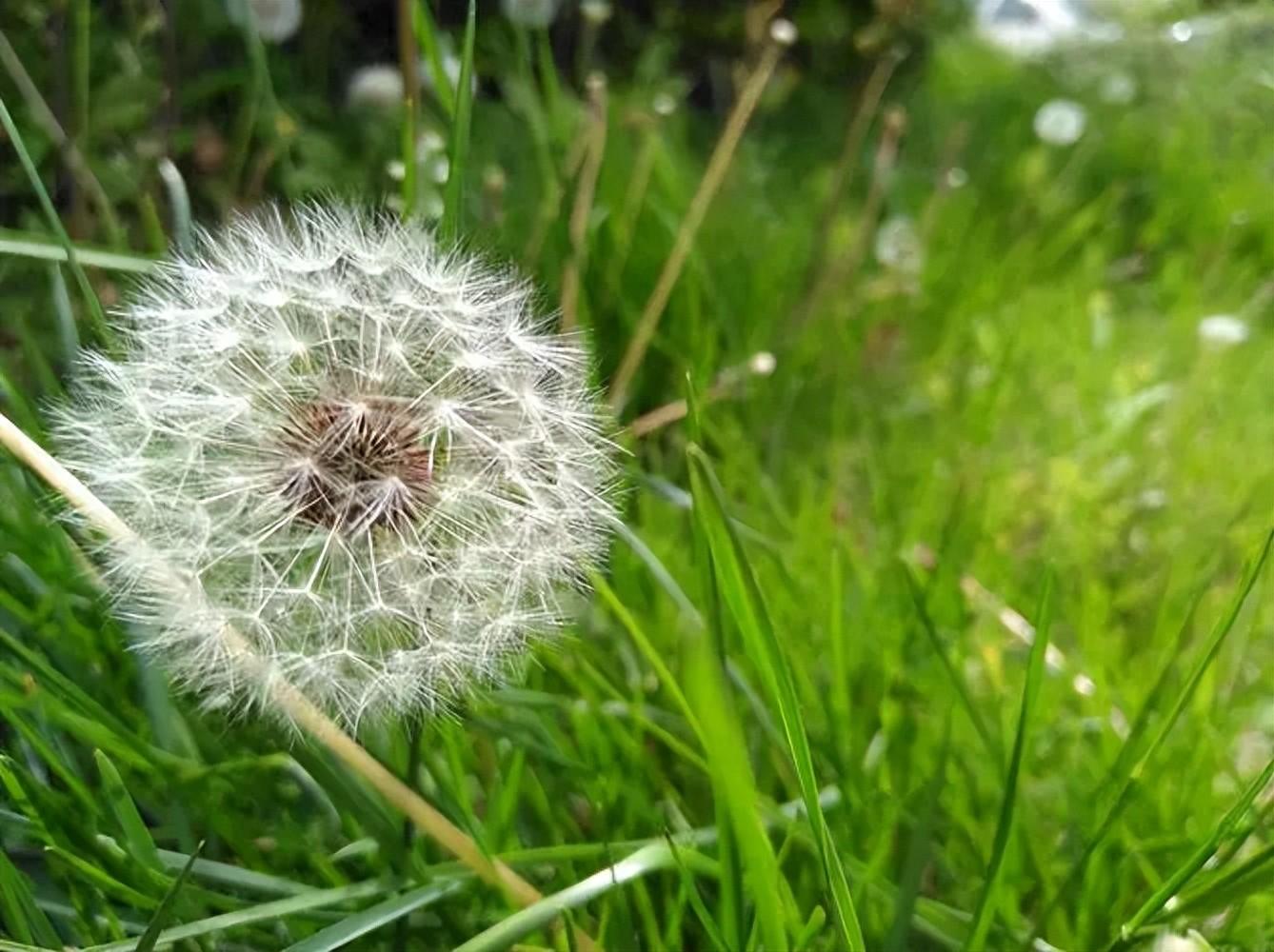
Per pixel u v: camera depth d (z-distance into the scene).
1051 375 0.22
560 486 0.09
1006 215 0.29
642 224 0.21
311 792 0.11
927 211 0.23
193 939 0.09
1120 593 0.16
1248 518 0.17
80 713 0.10
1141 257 0.29
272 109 0.18
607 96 0.26
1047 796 0.12
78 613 0.12
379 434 0.09
